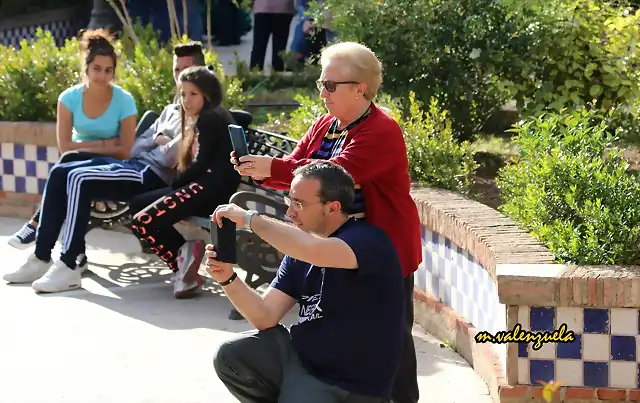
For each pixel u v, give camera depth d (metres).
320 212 4.12
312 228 4.15
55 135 8.91
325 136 4.79
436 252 6.52
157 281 7.38
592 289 5.00
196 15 13.90
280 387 4.28
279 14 13.52
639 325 5.03
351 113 4.63
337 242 4.02
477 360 5.70
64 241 7.16
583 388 5.09
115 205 7.59
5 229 8.73
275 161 4.63
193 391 5.43
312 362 4.20
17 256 7.95
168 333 6.30
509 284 5.03
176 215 6.81
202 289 7.21
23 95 9.30
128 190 7.25
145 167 7.36
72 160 7.49
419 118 7.78
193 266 6.95
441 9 8.84
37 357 5.89
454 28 8.80
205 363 5.82
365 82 4.58
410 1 8.86
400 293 4.16
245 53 16.94
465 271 6.02
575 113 7.02
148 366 5.77
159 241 6.96
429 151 7.44
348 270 4.09
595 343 5.07
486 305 5.66
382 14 8.94
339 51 4.58
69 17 17.31
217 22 17.55
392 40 8.91
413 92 8.51
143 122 7.88
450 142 7.60
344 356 4.12
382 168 4.58
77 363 5.81
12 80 9.33
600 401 5.07
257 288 7.18
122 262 7.84
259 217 4.00
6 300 6.90
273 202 6.68
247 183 7.13
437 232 6.43
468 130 9.03
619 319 5.04
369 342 4.11
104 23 13.65
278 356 4.27
